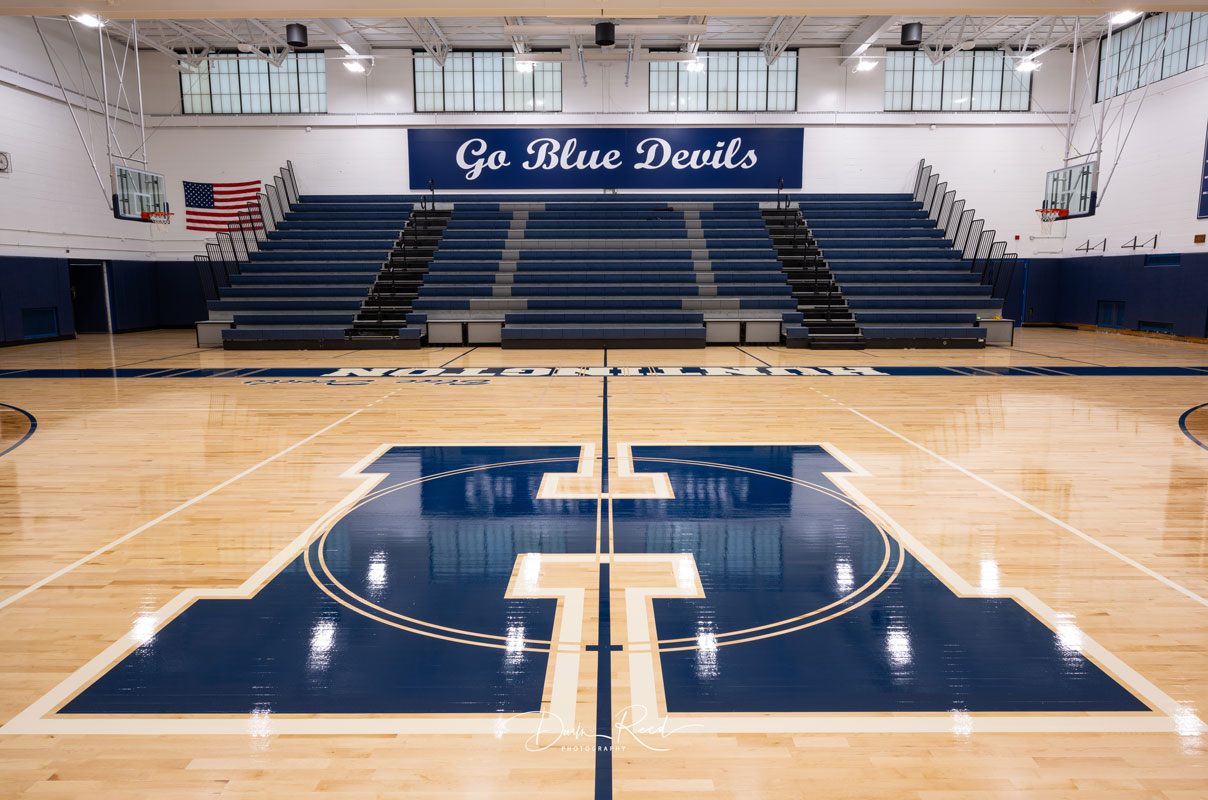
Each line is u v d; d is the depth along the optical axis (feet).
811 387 25.32
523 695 7.06
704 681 7.30
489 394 23.99
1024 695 7.04
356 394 24.08
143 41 41.37
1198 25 39.04
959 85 48.96
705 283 42.29
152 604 9.01
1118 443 17.19
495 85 49.19
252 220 45.34
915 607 8.90
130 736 6.42
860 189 49.80
